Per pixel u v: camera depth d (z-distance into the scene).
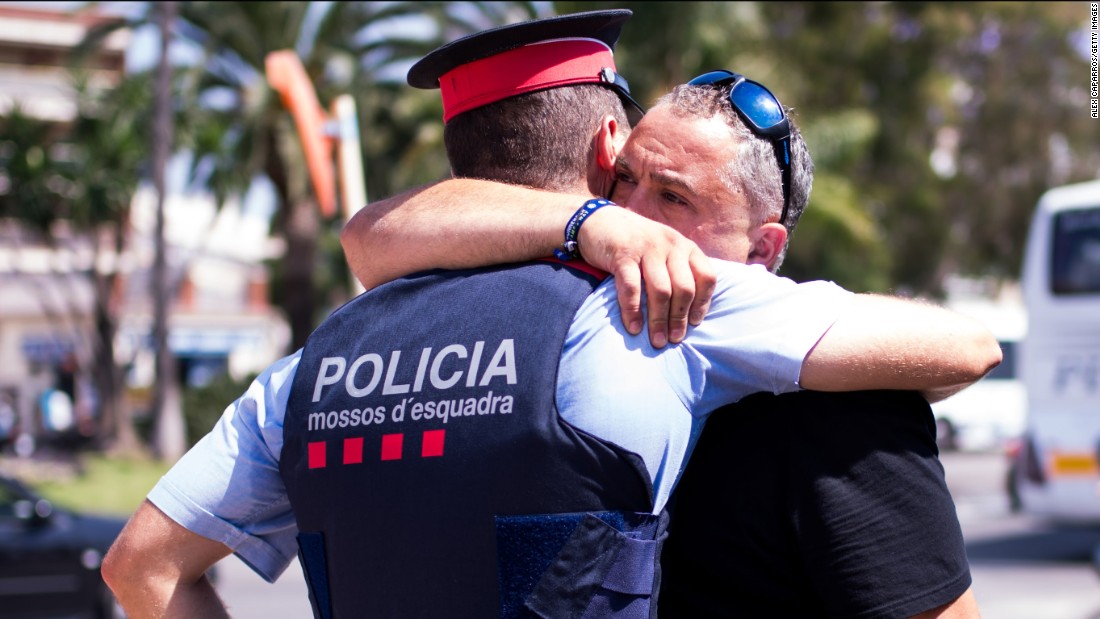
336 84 18.62
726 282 1.48
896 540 1.40
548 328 1.43
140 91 23.09
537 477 1.37
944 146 29.44
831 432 1.43
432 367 1.47
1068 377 9.73
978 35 27.22
